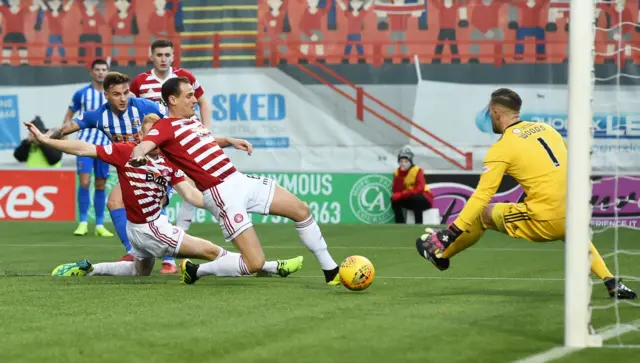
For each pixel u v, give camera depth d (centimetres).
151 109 1330
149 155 1176
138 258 1241
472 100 2275
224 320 853
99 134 1891
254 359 684
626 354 701
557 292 1071
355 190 2294
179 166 1131
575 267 734
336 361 677
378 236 1934
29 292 1065
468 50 2277
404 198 2219
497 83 2270
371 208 2288
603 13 2222
